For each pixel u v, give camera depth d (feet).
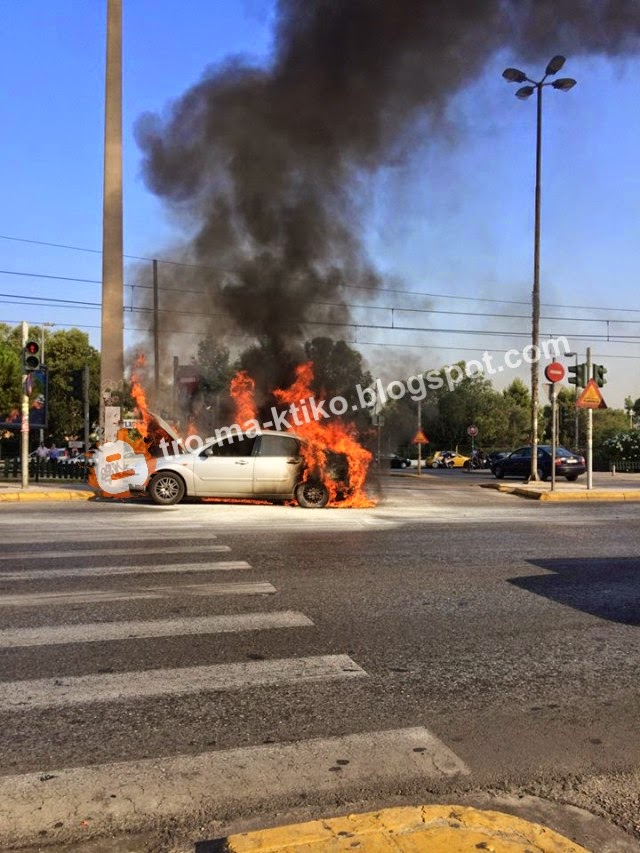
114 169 60.23
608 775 10.69
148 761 10.82
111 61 60.70
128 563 25.41
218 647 16.20
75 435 174.50
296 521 37.88
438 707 13.08
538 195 75.31
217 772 10.50
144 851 8.64
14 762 10.73
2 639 16.53
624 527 37.70
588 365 62.64
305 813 9.48
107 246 59.93
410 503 51.93
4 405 81.35
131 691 13.55
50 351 166.09
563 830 9.22
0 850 8.59
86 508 44.04
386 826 8.89
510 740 11.79
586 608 20.26
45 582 22.26
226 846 8.46
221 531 33.58
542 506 50.93
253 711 12.72
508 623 18.63
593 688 14.20
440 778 10.46
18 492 51.72
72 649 15.90
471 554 28.43
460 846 8.47
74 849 8.66
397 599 20.81
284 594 21.09
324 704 13.10
